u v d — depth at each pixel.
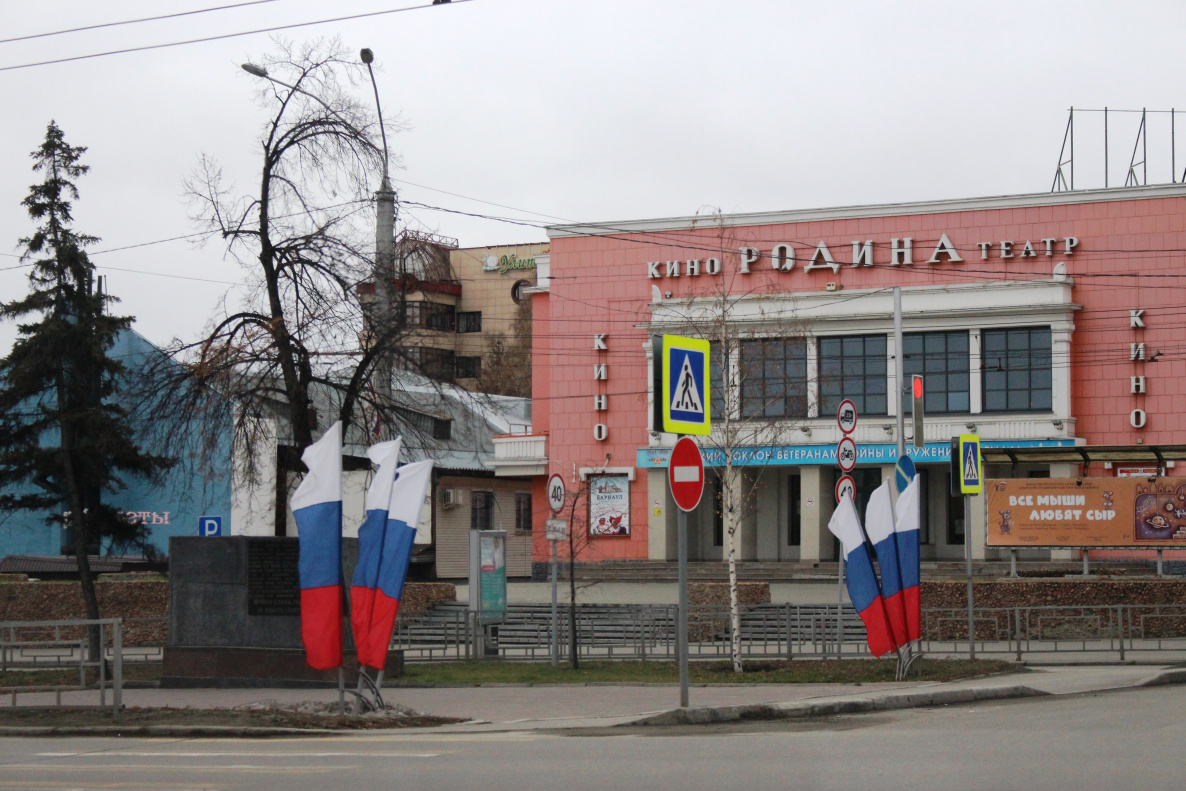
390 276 23.06
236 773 10.70
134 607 31.61
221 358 21.95
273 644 20.19
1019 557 40.38
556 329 47.16
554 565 22.98
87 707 15.92
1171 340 39.78
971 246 41.94
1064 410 39.69
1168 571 36.50
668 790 9.31
